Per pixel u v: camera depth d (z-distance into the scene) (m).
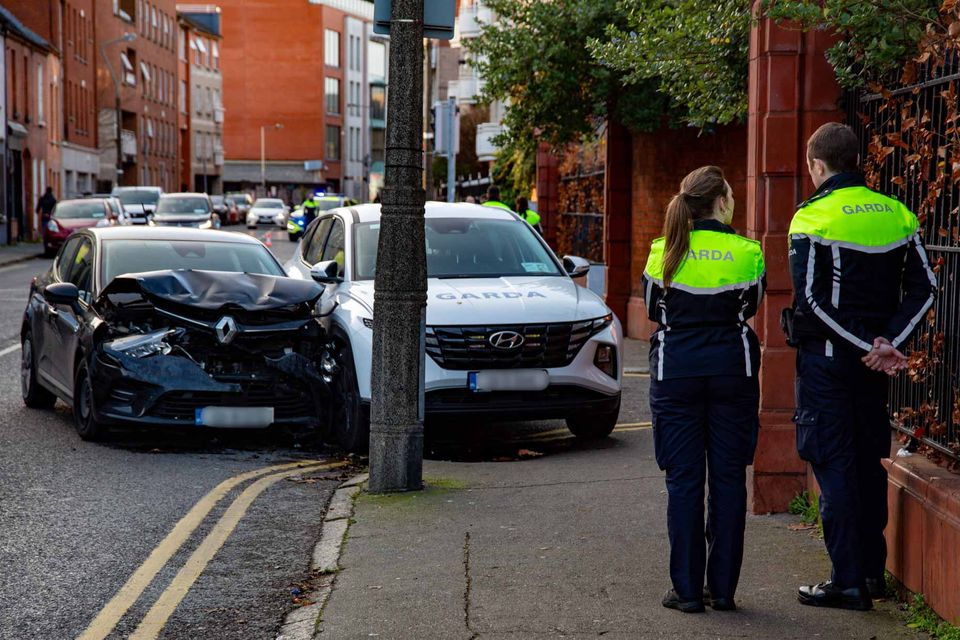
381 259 8.56
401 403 8.55
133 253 11.75
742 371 5.79
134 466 9.75
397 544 7.11
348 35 133.00
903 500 5.93
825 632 5.42
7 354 16.45
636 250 20.55
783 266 7.61
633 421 12.20
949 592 5.34
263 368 10.38
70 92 68.81
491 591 6.11
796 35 7.51
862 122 7.10
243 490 8.91
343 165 133.12
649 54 12.70
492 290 10.67
